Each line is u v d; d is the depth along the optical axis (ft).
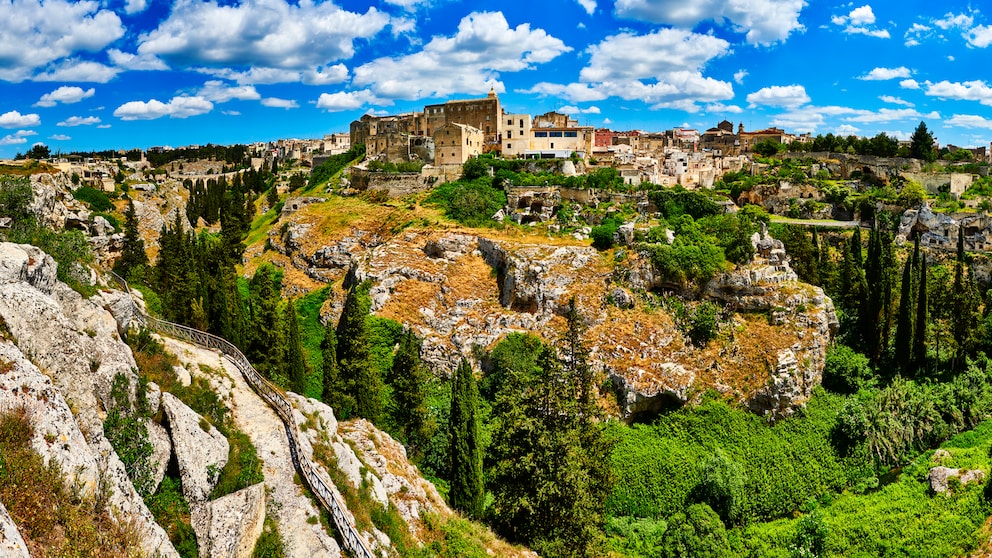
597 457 183.93
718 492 207.41
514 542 159.84
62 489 70.54
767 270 271.90
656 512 209.26
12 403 72.33
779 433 236.22
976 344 281.54
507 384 195.00
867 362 280.31
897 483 219.61
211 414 117.60
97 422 89.97
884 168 477.36
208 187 549.13
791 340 253.65
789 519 211.41
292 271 360.48
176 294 239.71
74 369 91.97
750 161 544.21
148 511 82.84
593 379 228.84
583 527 158.92
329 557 102.78
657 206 346.33
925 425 243.81
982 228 362.33
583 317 270.67
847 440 237.25
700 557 186.50
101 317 111.24
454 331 282.97
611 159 490.49
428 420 223.92
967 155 559.38
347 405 212.23
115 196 388.78
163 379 116.98
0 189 185.88
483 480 193.98
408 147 491.31
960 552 180.96
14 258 98.27
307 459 118.93
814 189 437.58
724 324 265.54
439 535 137.90
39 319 90.58
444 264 316.19
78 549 66.80
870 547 188.85
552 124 572.92
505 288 297.53
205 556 90.74
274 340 220.23
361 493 127.75
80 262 144.77
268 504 105.60
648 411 246.47
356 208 397.80
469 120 525.34
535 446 164.45
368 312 289.94
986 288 337.31
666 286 280.92
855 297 312.71
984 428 247.09
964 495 200.64
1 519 59.52
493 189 387.14
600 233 304.09
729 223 307.17
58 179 341.62
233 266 322.75
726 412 238.27
